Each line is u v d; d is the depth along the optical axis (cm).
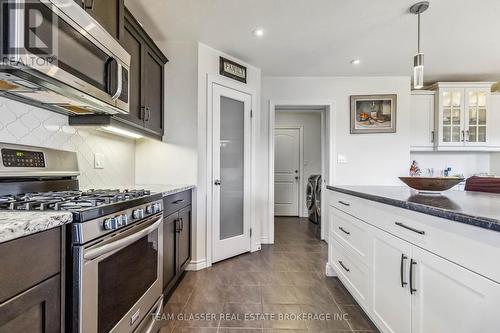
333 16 231
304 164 584
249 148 329
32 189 145
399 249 134
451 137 382
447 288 103
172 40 271
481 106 380
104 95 138
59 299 91
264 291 225
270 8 220
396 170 380
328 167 386
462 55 307
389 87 380
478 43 279
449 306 102
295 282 243
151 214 155
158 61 251
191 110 272
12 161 133
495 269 83
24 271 76
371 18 234
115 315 118
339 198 225
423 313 116
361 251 180
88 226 98
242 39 271
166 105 274
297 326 175
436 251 108
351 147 382
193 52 274
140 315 142
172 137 273
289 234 427
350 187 230
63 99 137
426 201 130
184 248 246
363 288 176
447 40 272
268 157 376
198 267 271
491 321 84
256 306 200
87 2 131
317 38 270
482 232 87
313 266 284
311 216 526
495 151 395
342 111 382
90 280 99
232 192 312
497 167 406
